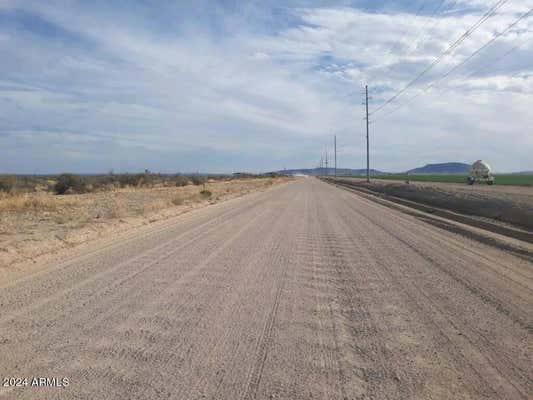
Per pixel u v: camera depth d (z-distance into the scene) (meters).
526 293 7.58
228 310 6.39
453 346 5.17
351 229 16.20
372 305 6.79
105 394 3.88
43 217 17.75
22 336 5.22
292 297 7.16
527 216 18.97
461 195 31.25
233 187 62.00
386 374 4.41
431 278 8.62
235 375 4.31
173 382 4.14
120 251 11.09
